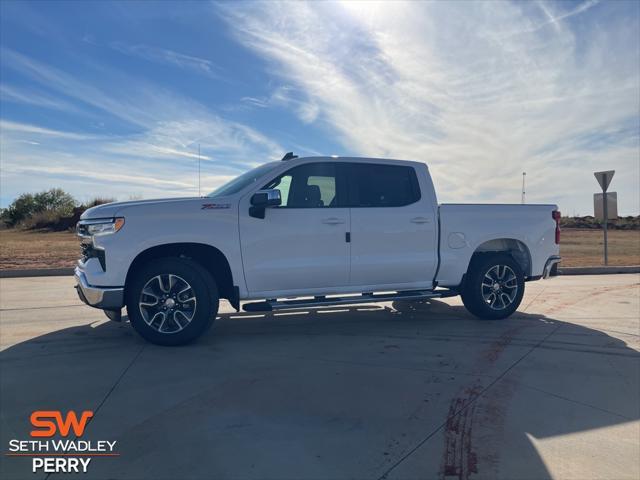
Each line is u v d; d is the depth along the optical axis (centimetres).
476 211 634
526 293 891
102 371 433
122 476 268
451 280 623
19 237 2567
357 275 575
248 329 601
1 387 394
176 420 336
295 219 549
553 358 485
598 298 837
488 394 390
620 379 427
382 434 319
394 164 609
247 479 265
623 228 4072
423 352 502
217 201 528
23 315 665
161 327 507
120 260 493
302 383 408
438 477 271
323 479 266
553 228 680
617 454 300
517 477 272
